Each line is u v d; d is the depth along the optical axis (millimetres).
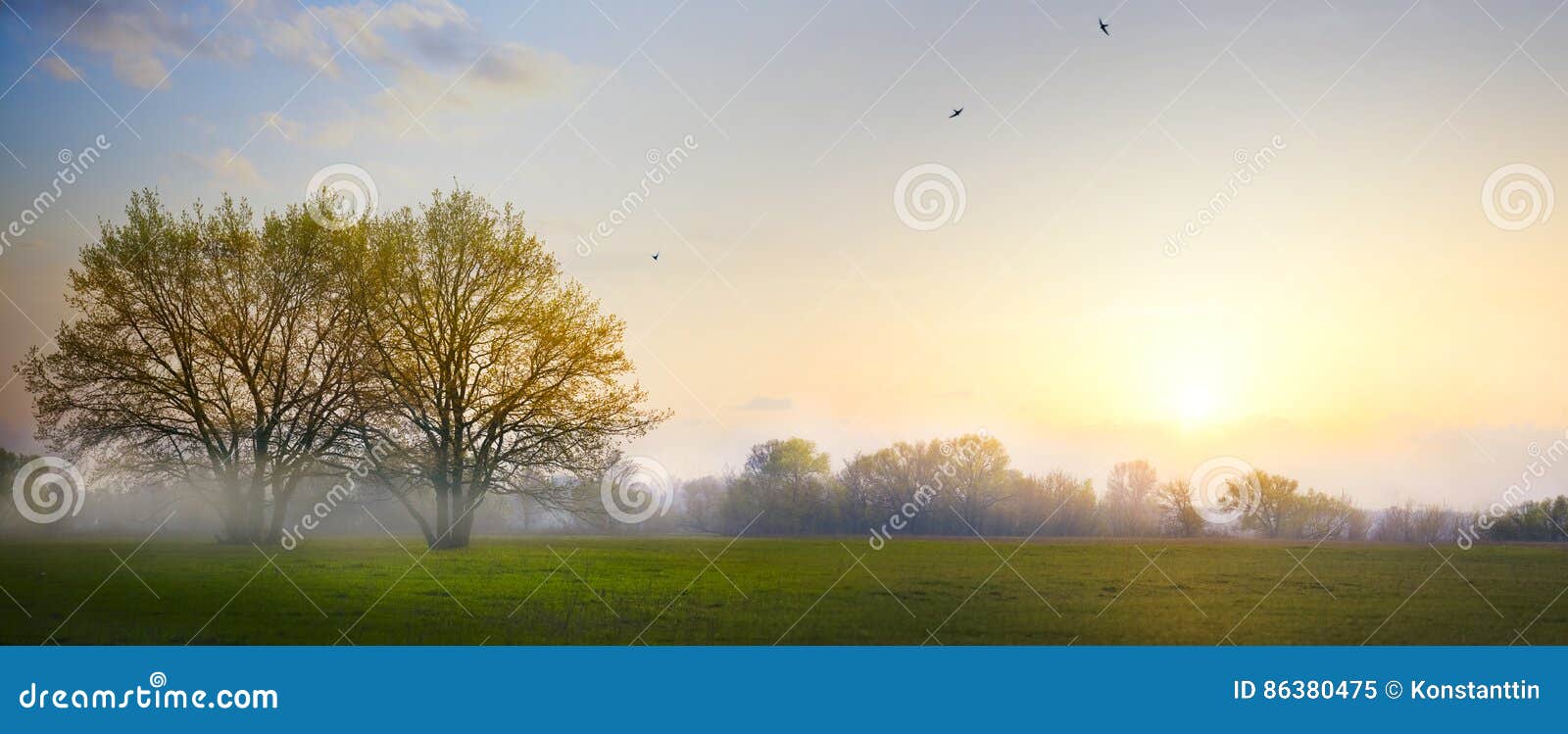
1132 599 28109
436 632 22453
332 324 45562
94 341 43469
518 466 43938
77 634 22141
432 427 43781
